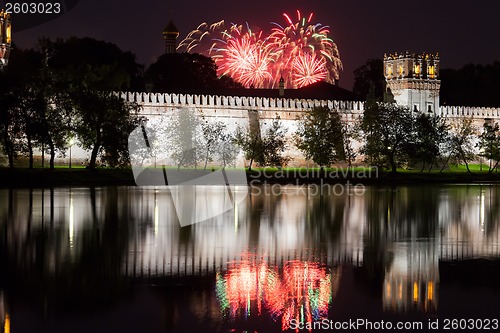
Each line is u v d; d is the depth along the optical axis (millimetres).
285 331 26766
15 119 103500
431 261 38906
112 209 63656
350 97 168375
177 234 48281
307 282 33500
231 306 29391
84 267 35906
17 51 149750
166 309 28734
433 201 77188
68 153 122688
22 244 42781
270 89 170750
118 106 110125
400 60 159125
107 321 27156
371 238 47344
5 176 99688
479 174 137750
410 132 133250
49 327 26344
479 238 47719
